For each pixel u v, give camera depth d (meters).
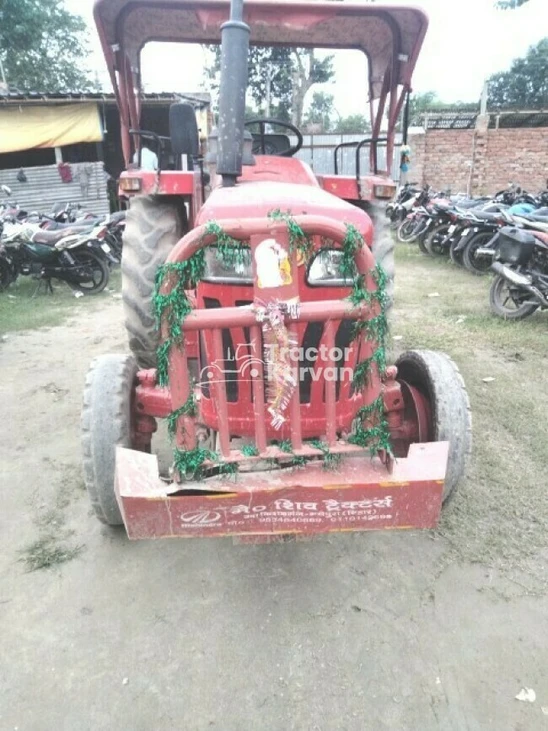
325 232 1.88
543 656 2.11
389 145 3.75
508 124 16.39
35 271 7.53
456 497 3.00
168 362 1.98
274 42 3.82
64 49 25.44
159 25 3.53
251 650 2.14
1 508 2.98
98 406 2.33
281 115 5.26
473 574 2.50
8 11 22.20
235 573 2.52
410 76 3.47
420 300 6.98
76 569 2.54
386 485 1.92
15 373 4.84
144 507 1.89
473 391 4.25
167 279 1.88
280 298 1.88
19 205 12.50
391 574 2.51
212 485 1.92
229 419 2.28
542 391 4.27
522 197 10.02
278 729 1.87
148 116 13.71
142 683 2.02
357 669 2.07
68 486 3.16
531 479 3.16
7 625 2.26
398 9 3.10
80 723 1.89
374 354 2.03
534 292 5.45
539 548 2.65
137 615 2.30
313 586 2.45
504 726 1.87
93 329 6.11
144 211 3.61
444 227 9.27
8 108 11.90
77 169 12.64
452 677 2.03
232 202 2.11
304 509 1.95
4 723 1.88
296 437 2.01
